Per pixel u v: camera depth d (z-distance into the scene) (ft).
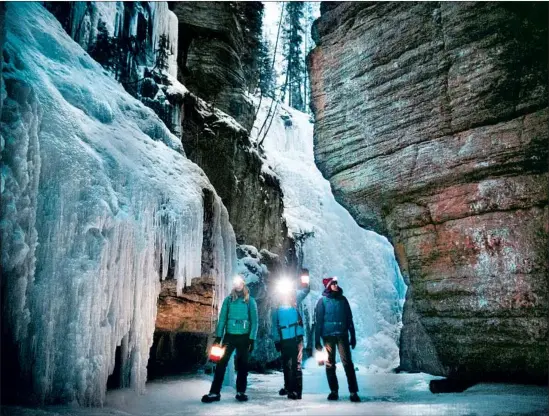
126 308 16.15
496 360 20.57
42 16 20.12
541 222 19.56
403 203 24.21
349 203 27.02
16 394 12.75
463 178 21.70
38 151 13.28
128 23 36.52
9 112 12.42
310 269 65.16
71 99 17.70
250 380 31.22
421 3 23.08
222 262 23.59
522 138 19.90
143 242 17.19
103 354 14.60
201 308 23.18
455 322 21.85
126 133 20.04
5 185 11.84
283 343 19.47
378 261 73.77
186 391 20.21
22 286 12.43
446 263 22.31
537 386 19.11
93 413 12.83
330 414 13.69
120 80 33.86
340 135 26.43
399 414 13.37
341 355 17.87
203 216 21.54
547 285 19.06
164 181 19.38
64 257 14.05
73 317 13.84
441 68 22.38
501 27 20.44
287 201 73.10
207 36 49.16
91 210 14.85
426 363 31.32
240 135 42.93
